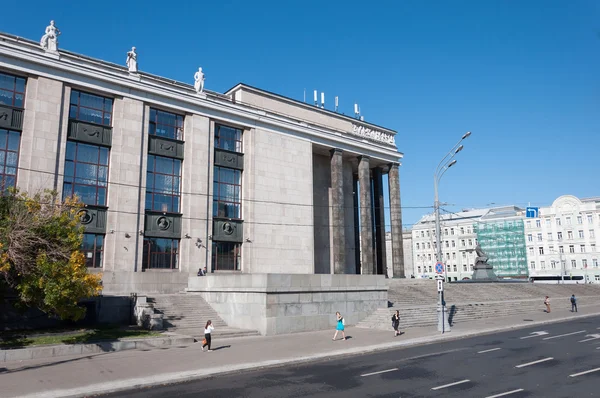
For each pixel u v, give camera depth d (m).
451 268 103.25
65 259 21.52
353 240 55.03
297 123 48.00
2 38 31.38
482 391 13.13
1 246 19.11
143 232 36.31
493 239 98.69
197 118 40.81
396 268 54.47
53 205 22.84
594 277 87.38
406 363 17.88
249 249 42.69
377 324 30.25
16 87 32.41
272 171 45.56
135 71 37.44
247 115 44.09
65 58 34.03
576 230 90.81
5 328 24.69
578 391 13.00
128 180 36.00
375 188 59.59
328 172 54.62
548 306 41.59
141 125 37.38
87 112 35.44
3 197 21.97
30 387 14.16
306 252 46.75
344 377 15.43
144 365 17.52
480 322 33.53
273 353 20.28
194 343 23.31
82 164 34.47
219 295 31.11
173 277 36.97
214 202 41.66
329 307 30.00
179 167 39.88
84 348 20.17
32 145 31.89
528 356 18.97
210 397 13.04
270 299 27.17
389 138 58.22
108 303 29.28
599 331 27.52
